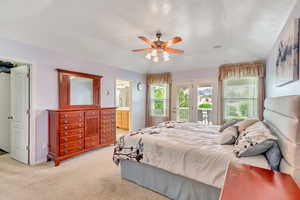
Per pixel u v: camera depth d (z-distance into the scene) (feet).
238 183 3.22
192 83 16.37
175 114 17.44
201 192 5.83
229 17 7.27
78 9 7.09
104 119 13.00
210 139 7.32
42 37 9.53
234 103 14.23
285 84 6.95
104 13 7.41
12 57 8.87
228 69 14.02
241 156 5.22
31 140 9.75
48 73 10.52
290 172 4.07
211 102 15.26
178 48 12.21
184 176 5.98
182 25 8.45
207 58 14.28
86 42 10.94
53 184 7.55
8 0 6.34
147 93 19.49
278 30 7.38
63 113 10.03
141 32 9.42
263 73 12.59
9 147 12.05
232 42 10.72
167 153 6.43
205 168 5.49
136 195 6.78
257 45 10.11
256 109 13.29
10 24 8.02
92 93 13.34
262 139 5.06
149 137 7.43
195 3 6.49
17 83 10.48
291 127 4.19
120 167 8.80
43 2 6.56
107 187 7.35
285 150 4.41
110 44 11.79
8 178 8.09
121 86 24.72
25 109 9.98
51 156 10.02
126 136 7.96
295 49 5.32
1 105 12.04
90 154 11.72
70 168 9.31
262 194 2.86
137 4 6.65
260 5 5.87
